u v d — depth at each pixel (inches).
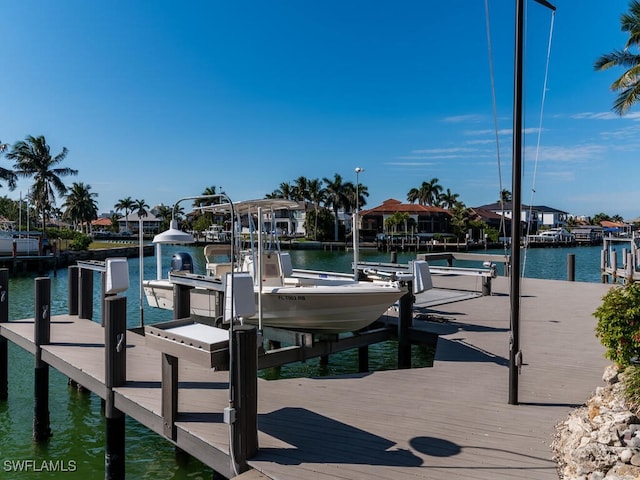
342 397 219.0
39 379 300.2
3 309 370.0
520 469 150.2
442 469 150.6
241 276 176.4
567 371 254.7
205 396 214.1
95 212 3422.7
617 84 838.5
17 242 1528.1
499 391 225.6
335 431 180.1
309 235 3021.7
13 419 319.3
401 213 2886.3
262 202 330.6
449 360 281.4
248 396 157.9
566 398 214.1
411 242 2822.3
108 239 3531.0
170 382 184.4
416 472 149.0
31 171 1951.3
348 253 2532.0
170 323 185.9
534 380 240.2
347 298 319.6
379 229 3132.4
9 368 418.3
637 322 175.6
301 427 183.9
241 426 155.9
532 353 290.8
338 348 331.6
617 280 890.7
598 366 263.6
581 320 394.6
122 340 228.2
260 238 291.0
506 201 2765.7
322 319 335.3
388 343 520.1
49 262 1513.3
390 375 253.8
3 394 353.7
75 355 283.1
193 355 162.1
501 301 486.0
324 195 2984.7
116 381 225.6
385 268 470.6
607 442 138.9
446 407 204.8
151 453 274.4
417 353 496.7
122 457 227.3
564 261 1988.2
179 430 181.6
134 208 4389.8
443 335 338.6
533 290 585.6
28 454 274.2
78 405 341.4
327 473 148.7
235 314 173.0
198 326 186.1
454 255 564.7
